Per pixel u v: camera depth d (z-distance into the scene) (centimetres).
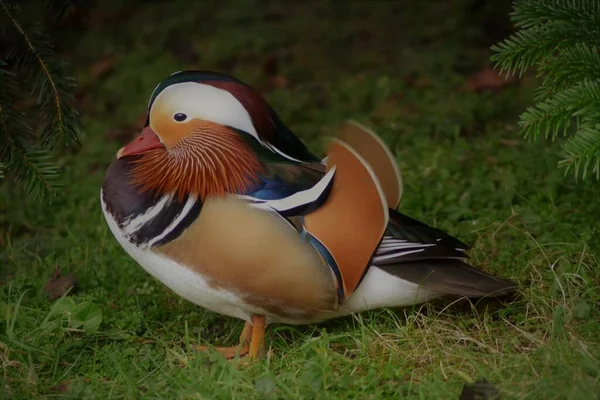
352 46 1193
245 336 589
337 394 510
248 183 527
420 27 1215
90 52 1231
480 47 1161
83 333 604
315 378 518
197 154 530
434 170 821
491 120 939
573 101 534
